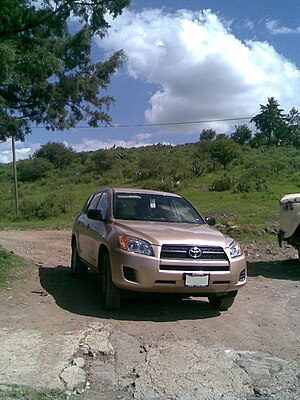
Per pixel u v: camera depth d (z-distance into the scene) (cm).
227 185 3753
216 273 566
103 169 6500
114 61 1016
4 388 369
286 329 563
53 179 6362
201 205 2709
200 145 6956
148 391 377
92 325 530
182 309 630
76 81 965
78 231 803
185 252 561
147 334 512
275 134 9200
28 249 1223
